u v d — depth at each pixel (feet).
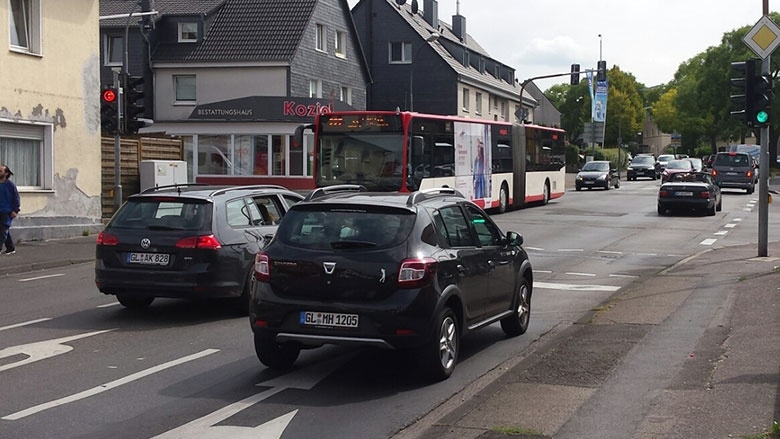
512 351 30.94
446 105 190.60
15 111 69.36
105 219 84.38
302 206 27.12
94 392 25.12
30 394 24.86
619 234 78.69
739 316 33.91
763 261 52.19
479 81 203.92
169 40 145.89
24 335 33.55
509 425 20.52
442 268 26.04
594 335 31.78
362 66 166.91
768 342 28.35
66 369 27.99
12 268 54.90
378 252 25.50
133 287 36.11
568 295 44.19
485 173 98.02
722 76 258.16
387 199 27.12
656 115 392.47
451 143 87.81
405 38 191.62
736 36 256.93
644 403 22.03
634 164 220.23
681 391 22.94
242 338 32.94
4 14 68.13
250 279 37.27
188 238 35.86
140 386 25.84
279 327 25.90
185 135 132.57
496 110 224.74
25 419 22.35
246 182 130.93
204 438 20.76
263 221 39.34
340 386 25.86
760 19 51.67
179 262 35.78
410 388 25.59
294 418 22.49
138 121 74.43
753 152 240.94
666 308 37.52
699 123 316.81
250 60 140.46
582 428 20.08
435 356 25.73
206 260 35.78
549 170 122.52
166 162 87.71
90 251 64.44
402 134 77.56
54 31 73.26
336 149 78.33
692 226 87.20
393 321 24.94
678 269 52.95
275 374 27.37
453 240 27.96
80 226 76.23
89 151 77.56
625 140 387.14
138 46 143.54
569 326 35.60
